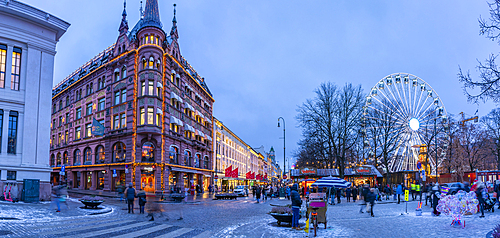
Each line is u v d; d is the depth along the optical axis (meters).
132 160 39.09
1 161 22.72
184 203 29.70
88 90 48.84
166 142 41.53
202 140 56.22
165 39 43.62
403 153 49.50
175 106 45.12
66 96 53.88
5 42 23.81
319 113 42.62
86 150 47.09
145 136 39.66
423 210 20.77
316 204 12.54
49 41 25.97
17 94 24.02
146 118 39.38
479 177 39.16
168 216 17.89
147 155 40.00
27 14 24.48
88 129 47.25
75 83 50.81
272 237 11.24
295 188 12.96
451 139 51.97
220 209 23.19
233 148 81.31
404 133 49.53
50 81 25.77
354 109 42.62
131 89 40.81
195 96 54.53
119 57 42.78
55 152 54.19
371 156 48.38
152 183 39.66
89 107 47.91
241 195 47.75
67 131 52.09
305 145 44.81
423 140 49.91
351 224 14.02
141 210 19.12
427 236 10.74
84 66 53.34
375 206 25.00
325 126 42.50
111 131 42.12
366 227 13.07
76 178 48.34
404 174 45.31
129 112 40.47
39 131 24.70
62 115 54.22
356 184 42.12
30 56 24.80
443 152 52.06
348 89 42.84
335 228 12.84
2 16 23.75
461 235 10.64
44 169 24.50
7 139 23.23
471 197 12.92
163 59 42.31
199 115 54.22
